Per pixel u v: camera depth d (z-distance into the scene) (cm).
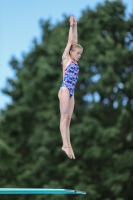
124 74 6825
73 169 6172
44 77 6819
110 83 6556
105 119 6750
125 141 6525
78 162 6331
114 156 6234
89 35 6925
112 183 6138
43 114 6625
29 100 6975
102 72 6619
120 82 6656
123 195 6231
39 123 6750
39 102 6994
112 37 7025
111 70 6481
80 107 6944
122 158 6175
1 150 6575
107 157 6234
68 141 2208
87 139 6334
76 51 2233
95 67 6769
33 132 6862
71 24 2294
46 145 6456
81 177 6203
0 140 6656
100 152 6191
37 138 6562
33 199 6512
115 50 6644
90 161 6419
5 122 7088
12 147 7006
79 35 6944
